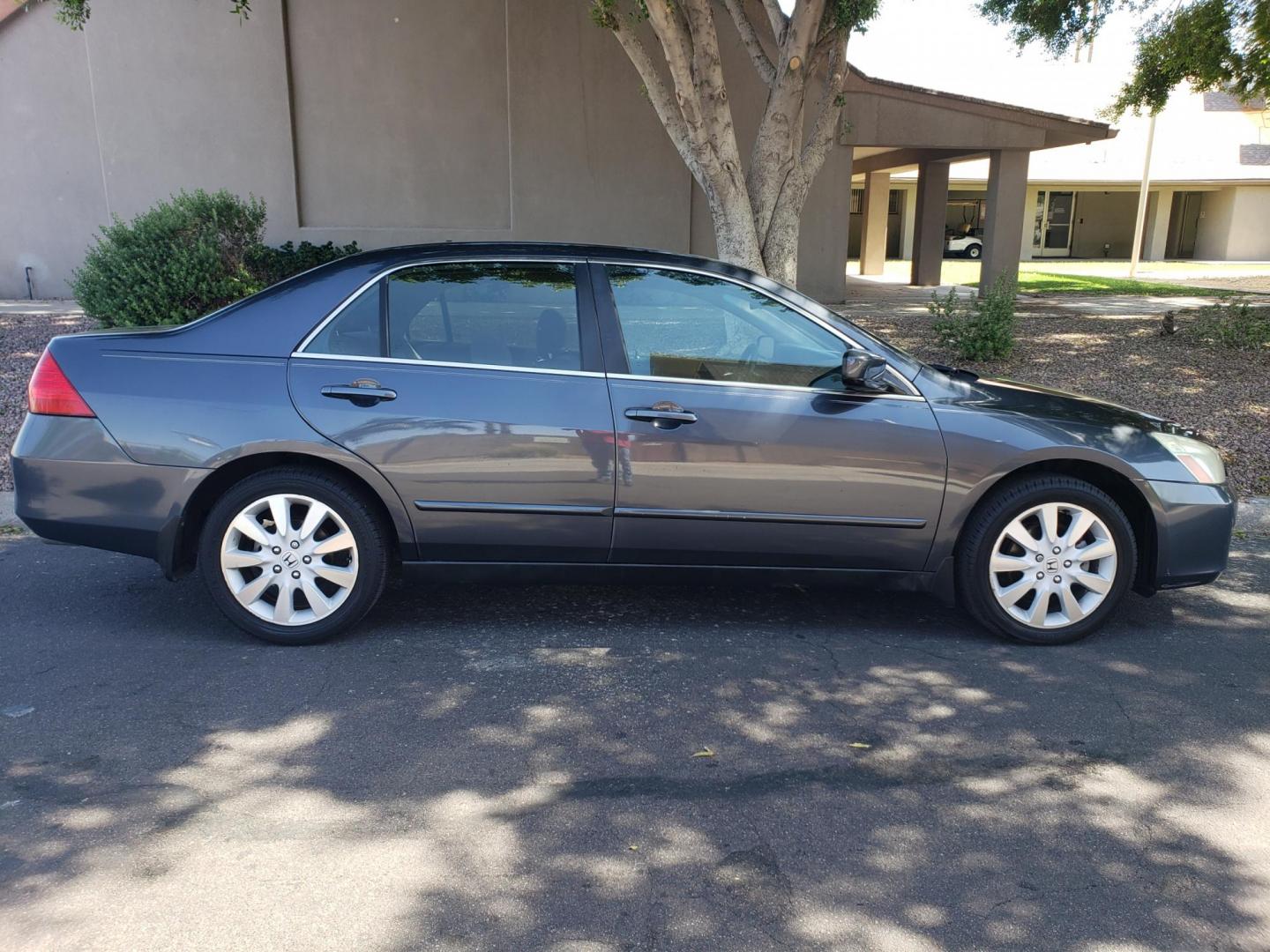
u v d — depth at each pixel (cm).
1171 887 287
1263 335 1149
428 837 304
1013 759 356
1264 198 3322
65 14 1007
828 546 443
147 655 431
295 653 435
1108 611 454
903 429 435
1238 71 1095
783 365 445
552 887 282
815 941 262
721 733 371
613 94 1536
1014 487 443
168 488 420
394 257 441
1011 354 1130
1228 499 458
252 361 425
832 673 425
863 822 316
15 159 1471
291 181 1505
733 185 917
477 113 1524
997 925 270
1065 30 1099
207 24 1455
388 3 1480
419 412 423
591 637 458
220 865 288
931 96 1571
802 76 916
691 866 292
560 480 429
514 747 359
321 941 258
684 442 429
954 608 504
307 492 427
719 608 498
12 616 474
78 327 1202
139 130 1475
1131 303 1694
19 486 428
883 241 2539
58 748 352
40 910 268
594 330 438
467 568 443
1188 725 383
